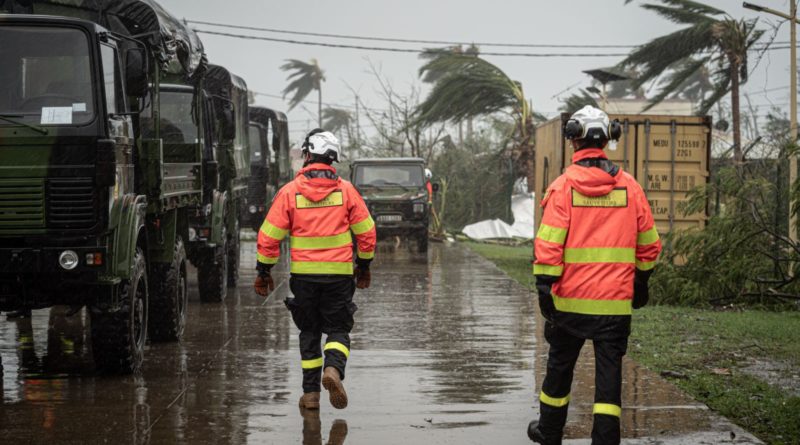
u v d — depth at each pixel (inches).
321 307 270.5
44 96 304.5
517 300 540.7
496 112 1368.1
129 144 329.1
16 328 434.6
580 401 279.9
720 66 1106.7
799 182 498.3
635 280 216.8
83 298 309.0
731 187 546.3
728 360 360.2
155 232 386.9
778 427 254.2
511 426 251.8
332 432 245.6
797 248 516.1
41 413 267.4
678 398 282.7
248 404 277.9
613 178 207.6
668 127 605.0
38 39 306.7
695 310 520.4
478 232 1210.6
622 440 235.1
